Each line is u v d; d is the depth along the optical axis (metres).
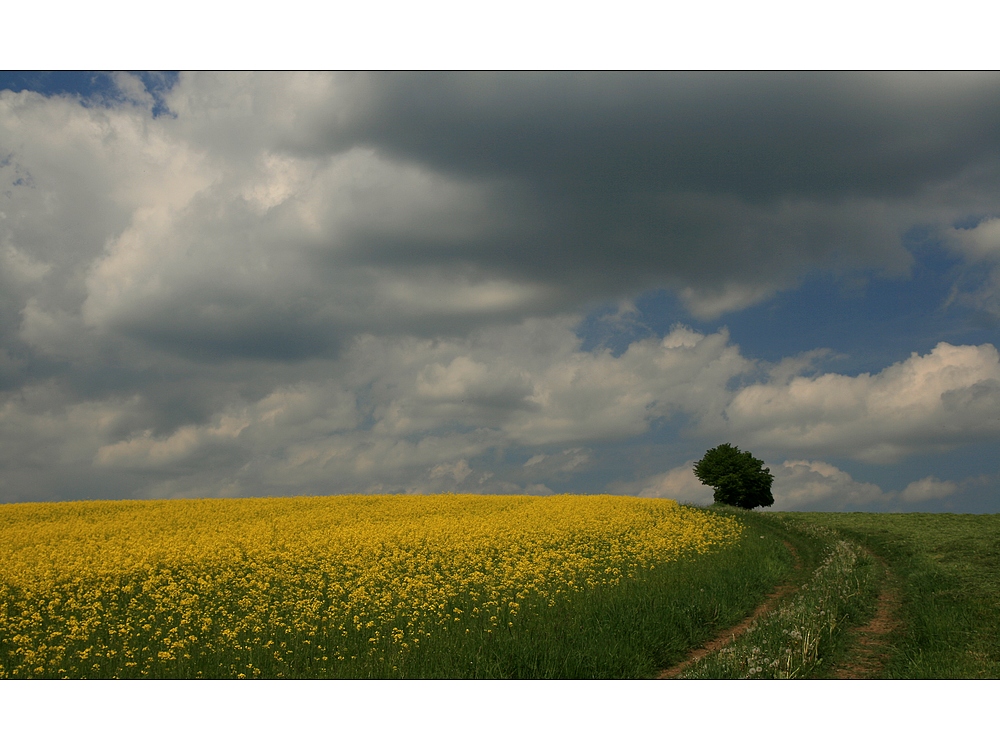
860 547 27.33
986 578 18.14
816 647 12.61
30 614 16.06
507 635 14.02
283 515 34.97
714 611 16.83
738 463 64.88
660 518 34.06
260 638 14.22
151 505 39.06
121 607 16.75
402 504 39.03
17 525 31.45
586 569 20.70
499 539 25.92
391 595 17.19
